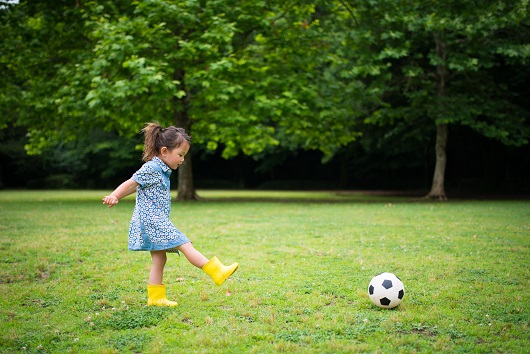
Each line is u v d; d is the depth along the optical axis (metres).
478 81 19.84
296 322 3.87
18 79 18.55
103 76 15.49
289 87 17.12
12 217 11.96
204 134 17.58
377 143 27.00
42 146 19.88
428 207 15.70
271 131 18.34
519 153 29.17
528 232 9.17
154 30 14.86
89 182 38.59
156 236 4.26
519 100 21.70
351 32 17.73
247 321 3.91
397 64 22.09
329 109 18.19
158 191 4.39
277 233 9.13
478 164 36.97
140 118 15.66
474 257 6.63
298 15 18.27
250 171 45.75
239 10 16.72
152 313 4.09
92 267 6.02
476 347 3.31
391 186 39.00
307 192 32.44
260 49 18.45
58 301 4.54
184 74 17.28
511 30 18.78
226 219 11.73
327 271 5.73
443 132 20.67
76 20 17.16
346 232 9.26
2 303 4.43
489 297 4.62
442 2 17.81
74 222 10.91
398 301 4.20
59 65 17.09
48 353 3.24
